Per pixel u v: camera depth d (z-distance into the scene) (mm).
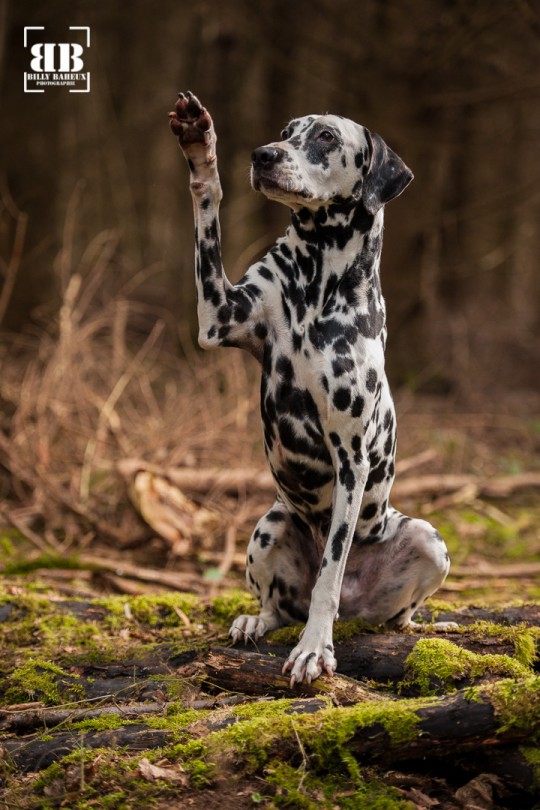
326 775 4375
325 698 4738
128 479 9188
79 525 9188
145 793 4195
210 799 4176
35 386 10398
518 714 4301
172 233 21703
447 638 5484
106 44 20562
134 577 7914
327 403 5160
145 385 10867
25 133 15188
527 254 27672
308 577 5773
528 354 20125
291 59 16875
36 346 11531
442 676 4965
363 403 5195
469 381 17047
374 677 5188
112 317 11977
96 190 20016
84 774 4312
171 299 18422
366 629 5680
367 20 15969
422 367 16703
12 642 6043
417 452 12656
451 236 19359
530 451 13859
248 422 11344
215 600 6688
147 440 10281
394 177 5328
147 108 21406
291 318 5270
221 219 17766
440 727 4336
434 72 15539
